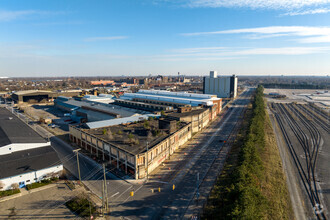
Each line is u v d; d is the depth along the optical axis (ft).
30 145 202.39
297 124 387.96
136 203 147.54
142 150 189.26
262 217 116.67
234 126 363.76
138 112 383.86
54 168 179.52
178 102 454.40
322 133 331.16
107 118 338.95
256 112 346.95
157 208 142.20
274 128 353.51
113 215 134.51
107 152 210.79
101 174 189.16
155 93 616.39
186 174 190.60
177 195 157.69
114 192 161.17
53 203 146.51
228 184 168.35
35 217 131.75
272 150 246.06
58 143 271.69
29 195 155.84
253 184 139.64
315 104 643.45
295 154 242.78
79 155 232.12
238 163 176.55
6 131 236.63
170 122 241.76
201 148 256.11
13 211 137.28
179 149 253.03
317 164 216.33
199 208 142.51
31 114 464.24
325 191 167.32
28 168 169.48
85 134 243.40
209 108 398.83
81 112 403.34
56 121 399.65
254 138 225.15
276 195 155.84
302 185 175.73
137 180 178.91
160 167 204.85
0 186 153.48
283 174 191.62
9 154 187.11
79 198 149.38
